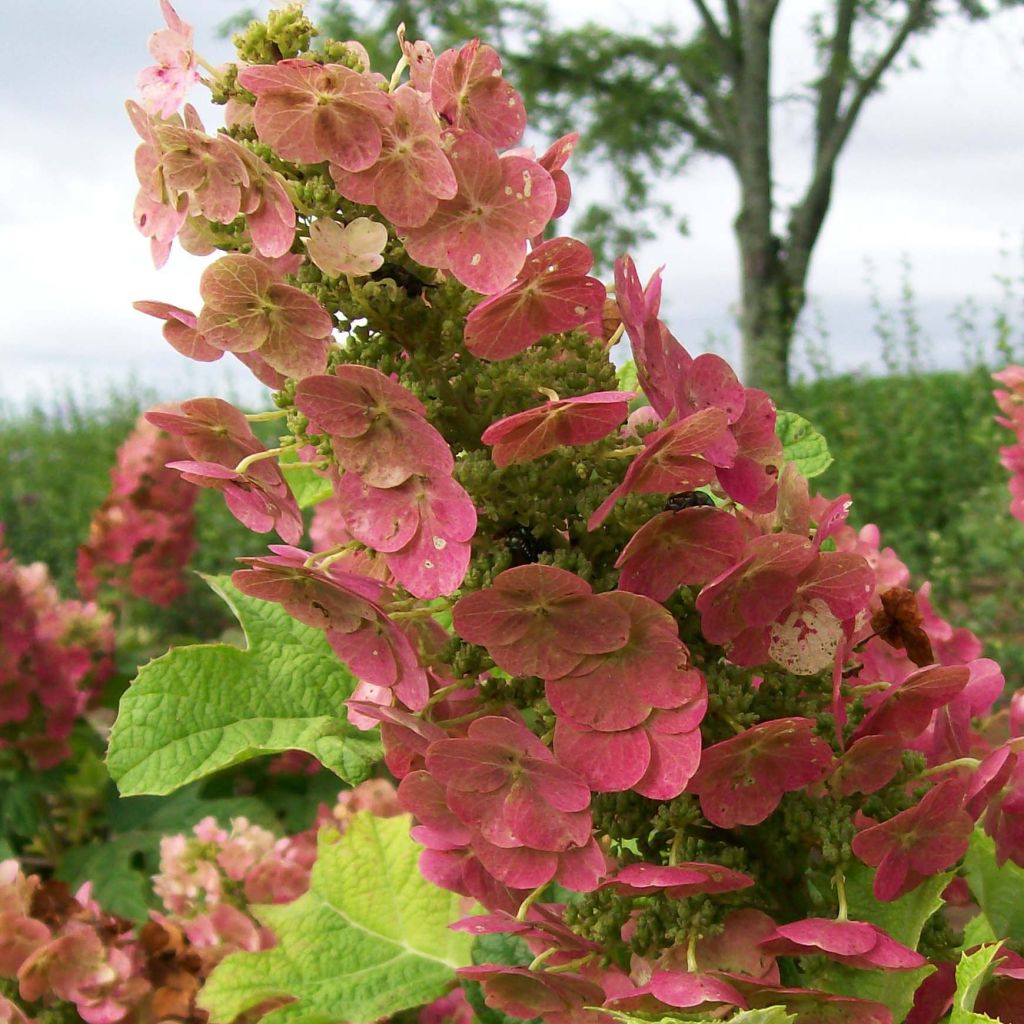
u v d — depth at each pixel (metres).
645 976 0.42
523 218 0.41
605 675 0.40
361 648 0.44
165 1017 0.72
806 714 0.43
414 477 0.41
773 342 3.94
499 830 0.41
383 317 0.42
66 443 4.83
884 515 2.85
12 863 0.78
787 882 0.44
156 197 0.43
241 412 0.44
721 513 0.40
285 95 0.40
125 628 1.69
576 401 0.39
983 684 0.48
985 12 4.86
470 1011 0.67
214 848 0.83
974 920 0.50
